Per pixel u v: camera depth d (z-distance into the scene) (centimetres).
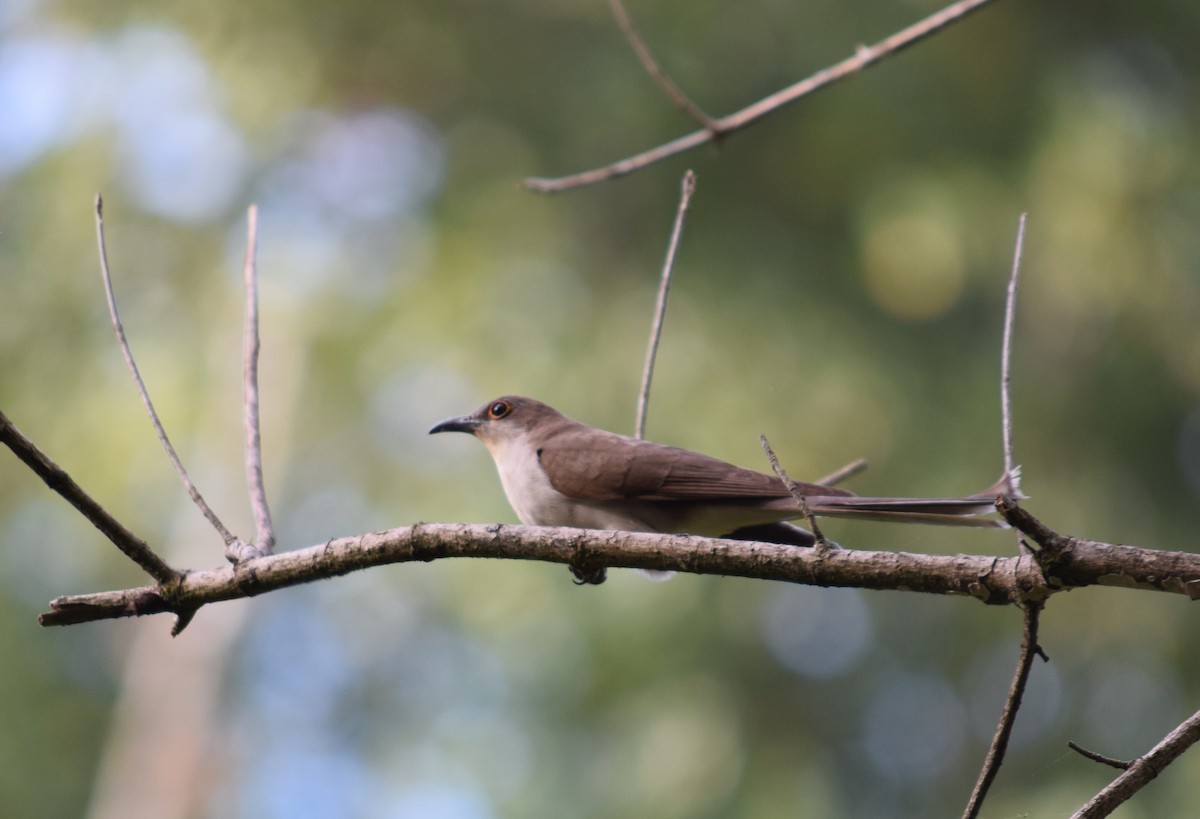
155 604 479
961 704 1555
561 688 1483
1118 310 1516
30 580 1708
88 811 1752
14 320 1633
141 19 1648
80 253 1641
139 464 1669
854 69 699
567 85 1585
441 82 1645
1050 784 1395
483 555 455
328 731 1770
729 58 1552
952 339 1541
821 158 1534
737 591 1452
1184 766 1266
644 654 1434
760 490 665
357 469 1706
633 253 1577
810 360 1491
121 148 1655
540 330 1584
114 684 1878
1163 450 1535
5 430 446
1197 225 1515
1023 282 1520
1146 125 1504
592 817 1412
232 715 1788
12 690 1689
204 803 1741
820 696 1500
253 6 1625
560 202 1589
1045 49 1545
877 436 1466
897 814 1500
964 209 1489
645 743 1416
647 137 1562
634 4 1569
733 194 1566
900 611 1565
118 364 1644
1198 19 1547
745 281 1527
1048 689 1517
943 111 1520
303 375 1697
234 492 1708
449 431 810
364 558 463
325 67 1636
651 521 701
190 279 1681
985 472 1474
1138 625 1457
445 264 1627
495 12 1625
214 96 1656
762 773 1432
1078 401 1516
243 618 1788
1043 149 1488
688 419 1474
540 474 720
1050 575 366
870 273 1514
